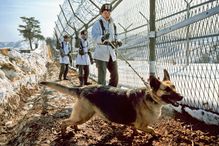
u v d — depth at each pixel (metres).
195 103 4.66
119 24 8.86
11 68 10.14
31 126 4.99
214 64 4.73
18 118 7.10
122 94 4.15
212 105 4.30
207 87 4.89
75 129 4.54
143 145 3.87
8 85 8.40
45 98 7.63
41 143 4.09
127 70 8.68
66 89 4.39
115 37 6.52
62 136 4.30
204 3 4.83
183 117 4.83
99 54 6.23
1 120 6.54
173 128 4.39
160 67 5.91
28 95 9.91
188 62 5.12
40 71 16.16
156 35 5.67
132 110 4.02
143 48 7.05
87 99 4.20
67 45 13.52
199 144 3.66
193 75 4.97
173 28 5.00
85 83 10.62
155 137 4.07
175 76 5.46
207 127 4.21
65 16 16.66
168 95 3.77
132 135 4.28
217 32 4.53
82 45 10.48
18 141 4.62
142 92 4.02
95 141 4.09
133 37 7.86
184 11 5.20
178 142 3.80
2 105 7.01
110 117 4.14
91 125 4.85
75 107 4.30
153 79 3.83
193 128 4.27
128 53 8.56
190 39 5.10
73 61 20.78
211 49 4.74
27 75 11.55
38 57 20.84
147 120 3.97
